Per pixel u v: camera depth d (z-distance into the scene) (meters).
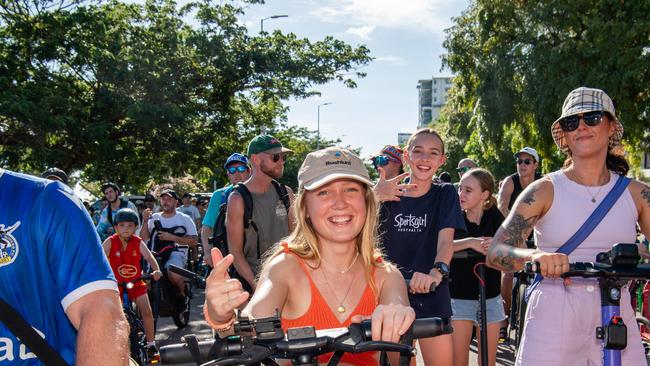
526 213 3.65
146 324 7.75
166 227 10.57
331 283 2.89
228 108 28.27
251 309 2.70
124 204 11.21
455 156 44.41
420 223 4.79
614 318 3.23
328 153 2.92
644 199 3.62
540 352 3.54
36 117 21.20
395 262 4.82
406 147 4.97
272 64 27.42
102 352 1.90
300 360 2.08
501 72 22.66
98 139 23.25
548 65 20.91
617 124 3.71
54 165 22.86
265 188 5.84
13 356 1.95
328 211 2.84
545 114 21.33
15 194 2.00
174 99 26.27
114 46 24.41
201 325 10.80
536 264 3.12
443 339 4.63
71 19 23.19
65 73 24.69
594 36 20.05
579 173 3.66
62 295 1.98
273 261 2.90
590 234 3.58
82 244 2.00
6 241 1.94
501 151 24.52
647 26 19.02
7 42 23.31
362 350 2.08
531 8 21.67
